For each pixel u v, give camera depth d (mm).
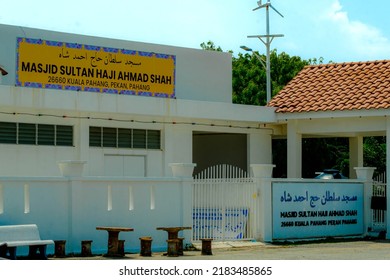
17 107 22266
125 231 18719
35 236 17094
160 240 20469
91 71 24203
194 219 21453
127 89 24984
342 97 27312
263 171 22703
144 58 25438
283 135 29688
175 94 28438
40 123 22953
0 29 25438
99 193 19359
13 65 25750
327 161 47469
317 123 27594
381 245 22797
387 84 27312
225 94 31844
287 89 29734
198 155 31156
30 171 22703
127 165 25031
